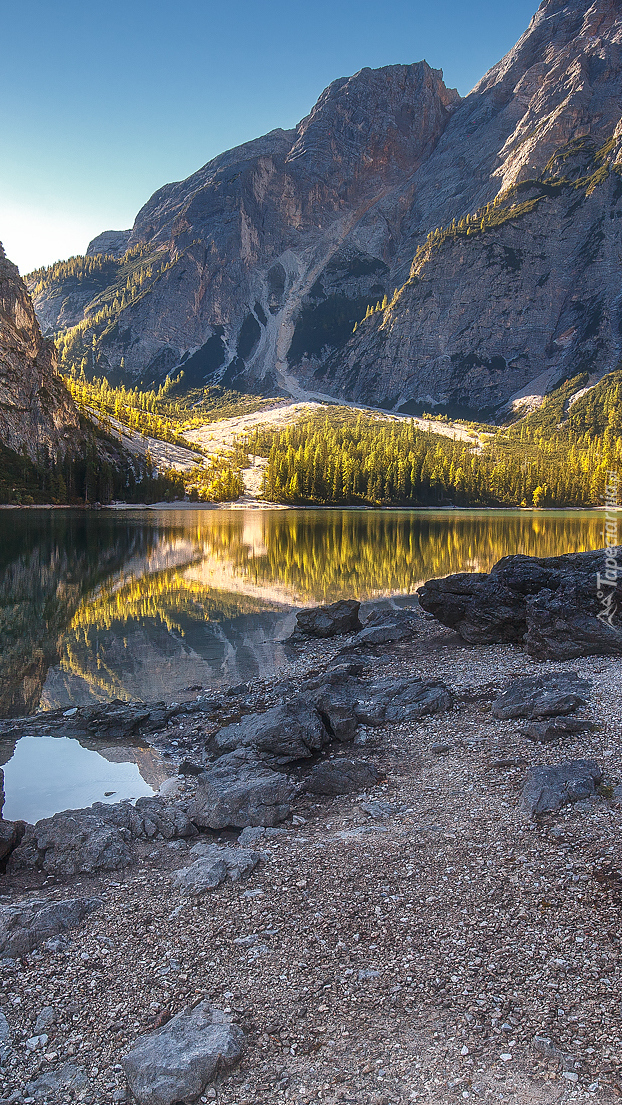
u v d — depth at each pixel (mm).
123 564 62750
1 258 189250
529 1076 7027
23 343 185625
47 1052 7773
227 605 42312
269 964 9070
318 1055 7484
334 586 50344
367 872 11219
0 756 18359
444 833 12320
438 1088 6965
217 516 147625
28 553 70438
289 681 24062
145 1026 8086
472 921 9703
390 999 8289
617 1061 7117
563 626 23172
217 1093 7051
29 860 12406
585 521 144625
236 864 11625
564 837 11695
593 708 17156
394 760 16266
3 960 9438
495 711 18141
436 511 190250
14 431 166375
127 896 11008
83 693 24656
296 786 14828
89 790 16047
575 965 8633
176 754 18438
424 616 32969
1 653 30250
